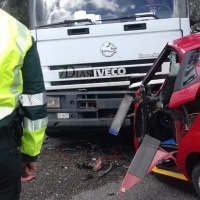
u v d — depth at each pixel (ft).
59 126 18.84
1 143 7.80
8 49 7.62
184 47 13.74
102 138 22.12
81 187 15.67
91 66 18.74
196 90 12.23
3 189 8.14
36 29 18.88
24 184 16.16
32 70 8.16
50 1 19.77
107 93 18.53
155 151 13.76
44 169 17.74
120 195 14.75
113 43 18.45
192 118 13.16
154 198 14.39
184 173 13.71
